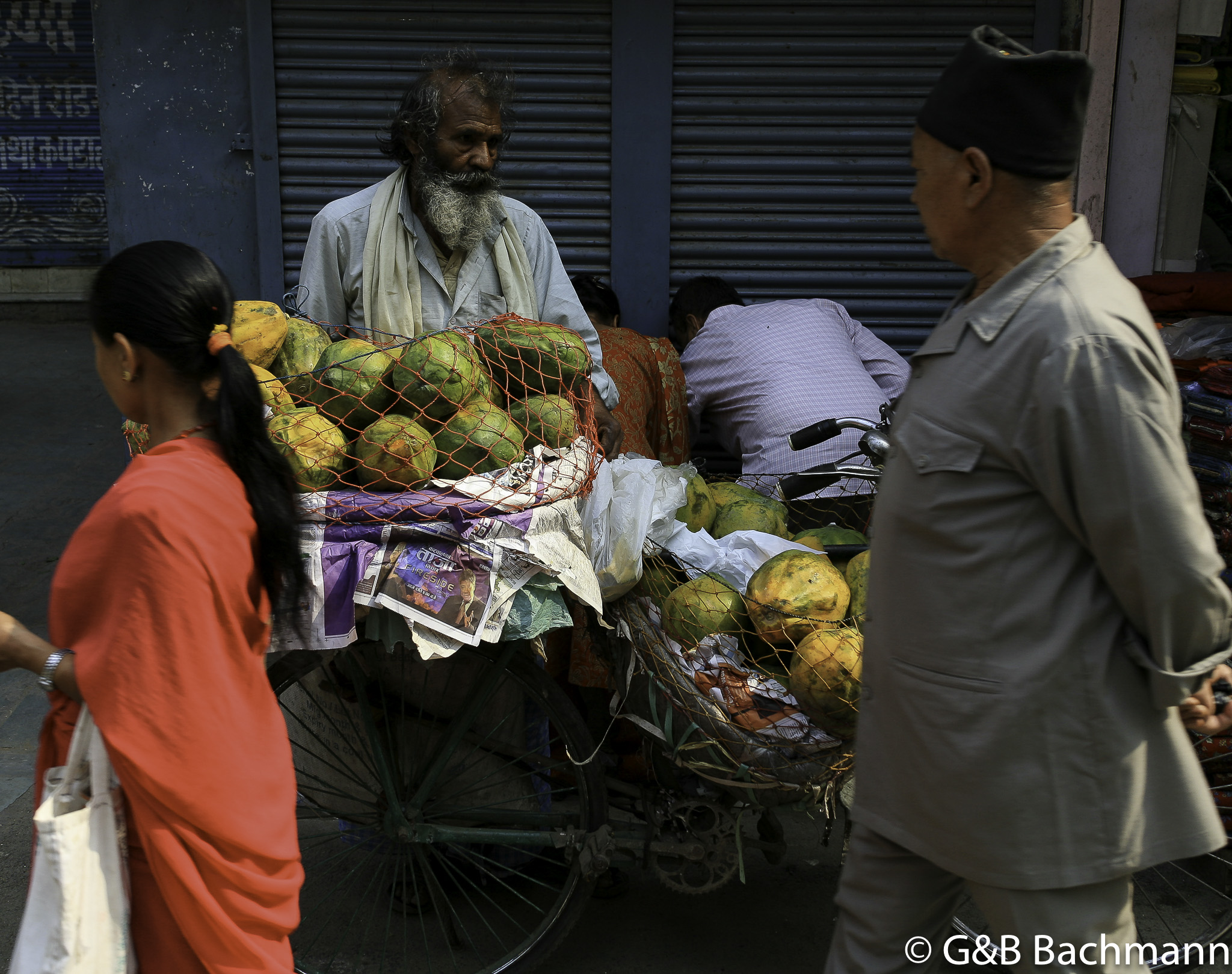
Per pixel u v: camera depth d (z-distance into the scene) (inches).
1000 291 59.6
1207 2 157.9
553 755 112.0
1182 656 58.4
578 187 166.4
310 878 117.5
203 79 158.2
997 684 59.9
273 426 86.4
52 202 421.1
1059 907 61.6
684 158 165.2
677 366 146.0
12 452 259.1
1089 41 158.2
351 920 109.8
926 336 172.2
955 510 60.4
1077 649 58.9
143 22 155.9
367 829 109.9
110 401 306.5
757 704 90.3
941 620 61.7
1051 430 56.0
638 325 171.3
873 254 169.0
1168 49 158.4
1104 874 60.7
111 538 58.2
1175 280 138.9
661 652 92.8
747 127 164.1
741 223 167.6
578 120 163.5
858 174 166.2
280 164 161.0
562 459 93.4
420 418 90.8
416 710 103.5
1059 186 59.5
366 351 91.4
